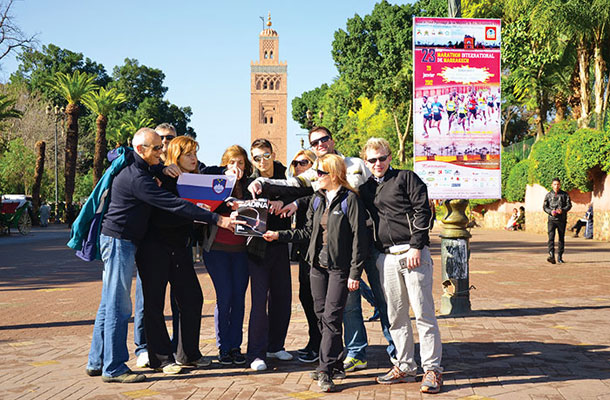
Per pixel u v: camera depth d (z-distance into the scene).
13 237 28.70
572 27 26.92
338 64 59.78
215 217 4.79
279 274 5.27
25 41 34.12
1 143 50.03
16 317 7.80
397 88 51.97
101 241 4.73
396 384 4.55
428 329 4.40
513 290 9.73
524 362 5.05
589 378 4.53
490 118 7.59
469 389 4.33
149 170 4.87
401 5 53.28
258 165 5.32
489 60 7.61
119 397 4.22
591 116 24.41
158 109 92.06
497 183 7.54
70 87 48.88
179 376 4.82
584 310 7.68
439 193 7.53
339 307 4.54
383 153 4.56
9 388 4.47
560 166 26.45
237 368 5.09
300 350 5.48
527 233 31.22
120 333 4.70
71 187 49.91
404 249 4.48
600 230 23.55
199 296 5.07
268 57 114.88
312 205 5.00
